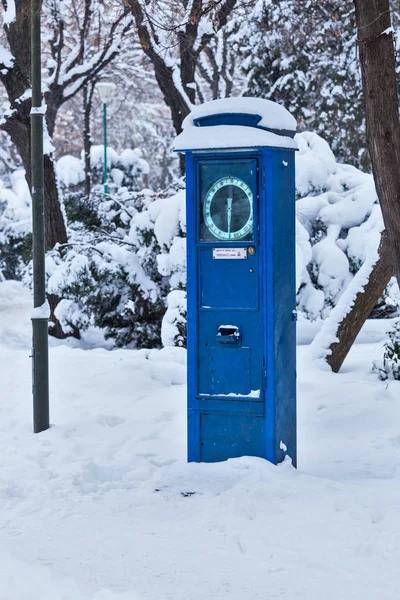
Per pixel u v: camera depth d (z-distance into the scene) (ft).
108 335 52.19
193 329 23.32
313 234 50.06
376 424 28.84
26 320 62.90
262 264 22.62
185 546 17.66
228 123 22.85
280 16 77.56
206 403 23.35
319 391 33.22
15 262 92.63
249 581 15.76
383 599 14.82
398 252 23.66
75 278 50.55
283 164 22.95
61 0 72.54
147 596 15.25
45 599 14.88
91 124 150.71
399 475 23.15
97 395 34.91
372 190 49.96
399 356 34.94
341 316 37.70
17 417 31.42
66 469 23.91
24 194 99.14
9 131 50.06
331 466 24.34
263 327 22.71
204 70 96.17
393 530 17.92
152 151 166.30
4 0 51.26
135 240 51.01
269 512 19.43
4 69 49.01
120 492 21.79
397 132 23.25
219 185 22.85
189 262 23.24
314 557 16.75
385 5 23.02
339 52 87.04
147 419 30.55
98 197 56.03
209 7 34.86
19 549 17.79
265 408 22.88
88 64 72.54
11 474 23.67
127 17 69.10
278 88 89.66
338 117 88.38
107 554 17.38
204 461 23.57
